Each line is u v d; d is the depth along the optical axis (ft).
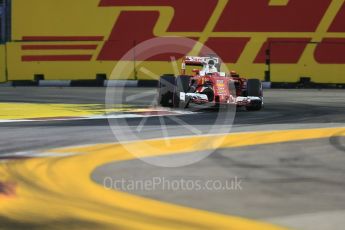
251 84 146.20
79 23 268.21
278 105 163.22
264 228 46.34
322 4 250.98
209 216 49.67
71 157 76.69
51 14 270.05
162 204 53.67
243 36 256.11
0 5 281.95
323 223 47.70
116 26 265.54
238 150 83.35
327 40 251.19
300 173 67.77
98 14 266.57
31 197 55.62
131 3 263.70
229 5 256.52
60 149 83.30
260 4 255.09
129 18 264.11
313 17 251.80
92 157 76.89
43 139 93.71
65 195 56.59
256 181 63.46
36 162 72.90
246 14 255.70
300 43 252.42
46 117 129.08
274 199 55.67
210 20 257.96
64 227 46.52
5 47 273.95
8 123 117.19
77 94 207.92
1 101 177.58
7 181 62.13
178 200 55.26
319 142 91.04
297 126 112.57
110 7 265.54
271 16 254.06
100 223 47.55
